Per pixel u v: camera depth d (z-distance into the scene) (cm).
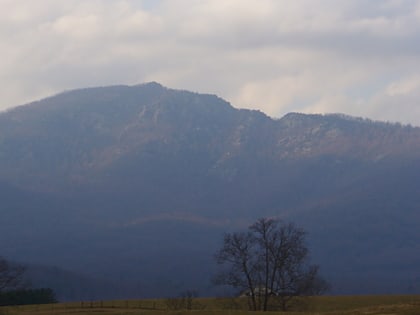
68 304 13550
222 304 11512
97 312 10975
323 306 12300
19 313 11025
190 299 11681
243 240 12450
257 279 11125
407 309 7981
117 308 12231
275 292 11094
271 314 8538
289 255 11125
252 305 11094
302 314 8462
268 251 11125
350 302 13000
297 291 11100
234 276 11212
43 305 13250
